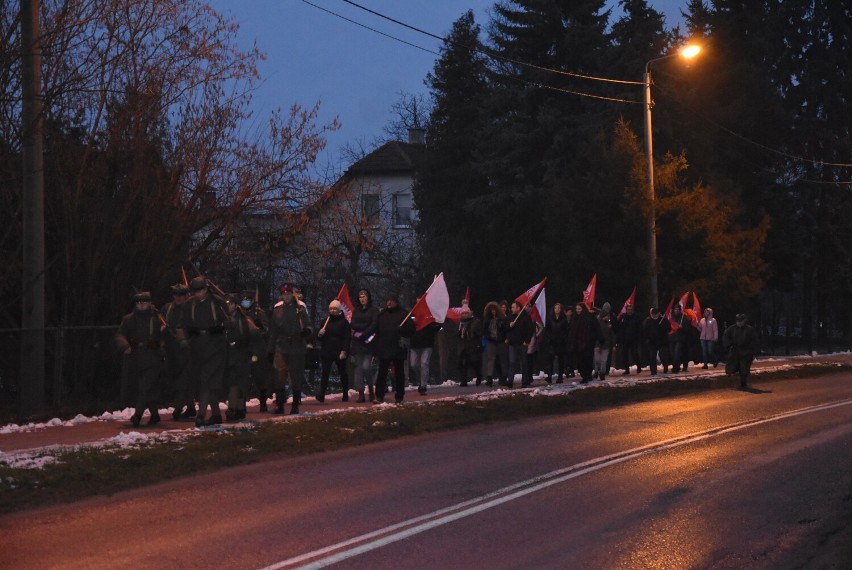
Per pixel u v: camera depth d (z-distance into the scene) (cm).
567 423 1662
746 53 5591
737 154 5266
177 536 813
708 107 5253
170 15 2077
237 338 1488
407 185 5016
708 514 923
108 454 1148
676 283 3709
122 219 1911
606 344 2564
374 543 794
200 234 2228
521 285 3969
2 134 1805
